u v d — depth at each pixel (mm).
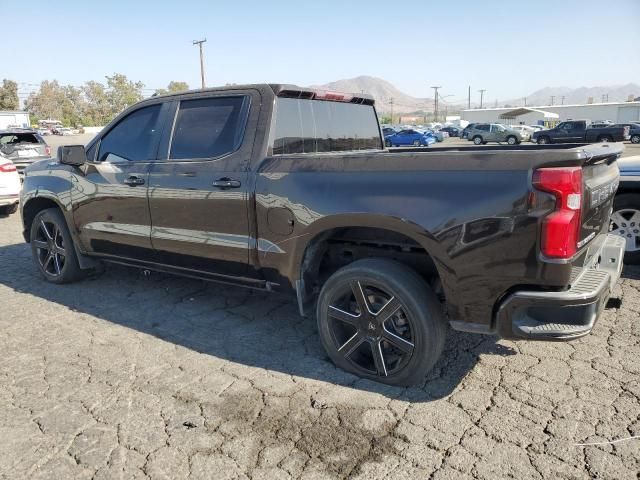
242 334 4078
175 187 3961
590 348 3676
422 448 2607
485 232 2695
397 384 3197
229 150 3734
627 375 3277
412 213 2875
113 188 4438
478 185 2705
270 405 3027
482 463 2482
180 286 5285
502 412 2904
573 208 2539
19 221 9555
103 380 3352
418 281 3033
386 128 45812
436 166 2834
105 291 5172
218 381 3322
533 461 2484
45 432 2789
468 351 3686
